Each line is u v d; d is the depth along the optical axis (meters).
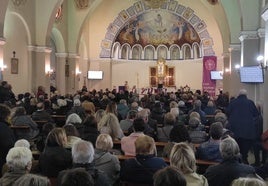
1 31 14.35
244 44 14.66
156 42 30.98
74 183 2.56
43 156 4.82
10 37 17.44
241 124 8.28
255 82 12.74
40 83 19.06
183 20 29.16
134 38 30.72
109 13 27.94
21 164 3.57
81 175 2.60
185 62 30.33
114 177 4.91
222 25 23.22
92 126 6.53
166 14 29.53
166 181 2.60
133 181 4.58
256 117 8.62
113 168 4.89
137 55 31.11
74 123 7.26
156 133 8.19
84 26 24.67
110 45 28.28
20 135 8.78
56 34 22.86
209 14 26.89
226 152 4.13
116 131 7.18
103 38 28.25
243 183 2.41
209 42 27.28
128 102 15.14
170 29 30.23
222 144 4.19
